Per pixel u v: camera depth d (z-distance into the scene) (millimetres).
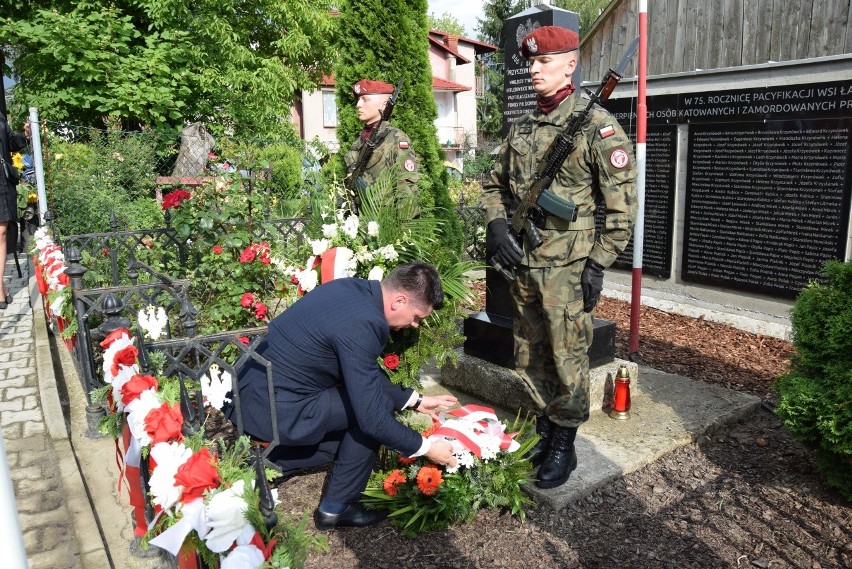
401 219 3744
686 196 6586
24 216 8914
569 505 3240
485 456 3098
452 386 4684
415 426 3531
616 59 7250
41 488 3246
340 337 2809
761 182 5922
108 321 3174
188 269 5340
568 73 3262
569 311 3229
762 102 5836
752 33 6000
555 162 3178
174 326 4758
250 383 2939
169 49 11594
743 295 6246
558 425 3344
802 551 2879
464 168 20766
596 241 3170
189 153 10305
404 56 7246
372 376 2820
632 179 3084
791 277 5805
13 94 11906
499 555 2889
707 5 6320
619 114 7211
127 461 2457
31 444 3717
